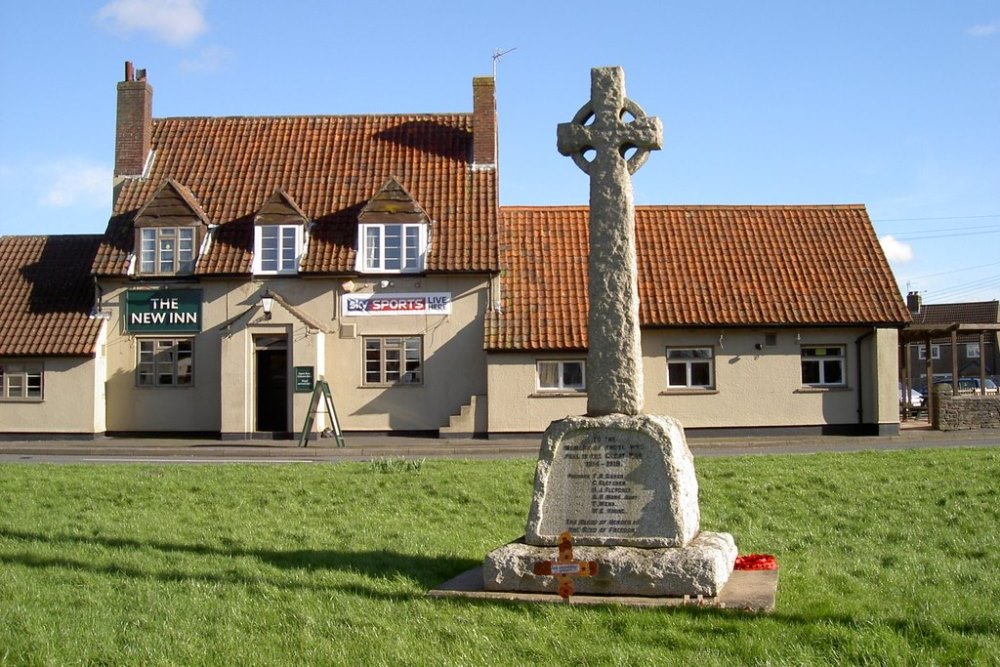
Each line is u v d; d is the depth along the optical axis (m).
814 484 17.50
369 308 34.81
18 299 35.97
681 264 35.66
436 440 33.25
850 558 12.18
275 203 35.22
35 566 11.37
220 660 8.01
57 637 8.50
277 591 10.23
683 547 10.16
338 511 15.72
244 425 33.91
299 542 13.26
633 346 10.87
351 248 35.06
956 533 13.60
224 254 35.06
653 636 8.57
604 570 10.05
